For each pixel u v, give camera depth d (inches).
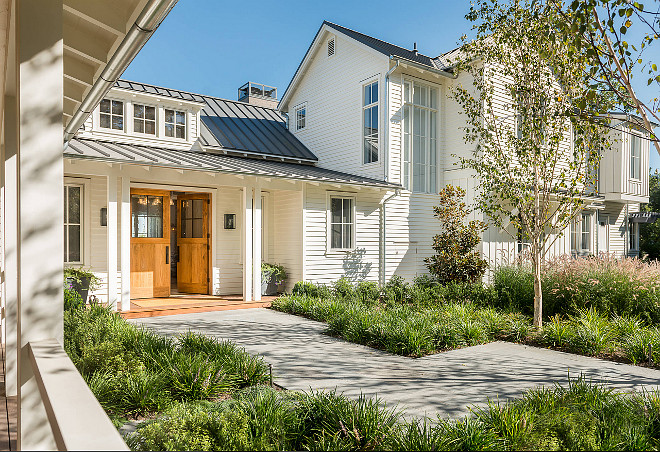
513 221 335.3
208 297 458.3
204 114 598.9
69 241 397.4
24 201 108.4
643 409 151.3
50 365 85.1
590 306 355.9
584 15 150.6
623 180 714.8
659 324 319.9
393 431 134.2
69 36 173.0
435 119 569.3
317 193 478.0
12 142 189.5
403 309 343.0
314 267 474.9
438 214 499.8
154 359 192.9
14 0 124.3
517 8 303.9
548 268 410.3
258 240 433.4
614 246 796.6
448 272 466.9
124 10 160.4
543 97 312.8
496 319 326.6
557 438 127.1
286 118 696.4
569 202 311.7
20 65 109.1
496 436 130.1
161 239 454.0
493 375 217.2
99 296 407.8
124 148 411.8
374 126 537.3
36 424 111.3
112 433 55.1
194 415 130.6
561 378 212.7
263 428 128.1
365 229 513.7
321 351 261.4
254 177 426.6
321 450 122.6
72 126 279.4
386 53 514.0
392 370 224.4
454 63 547.2
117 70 191.2
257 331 313.6
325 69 605.6
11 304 179.3
